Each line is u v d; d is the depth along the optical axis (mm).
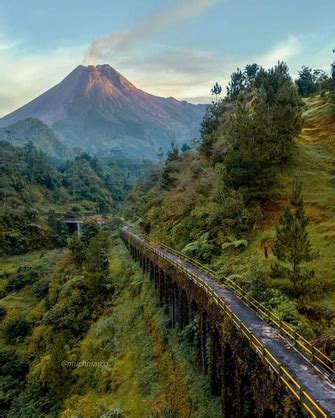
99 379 35094
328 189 37406
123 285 52594
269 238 32156
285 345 16578
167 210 57156
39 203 147875
